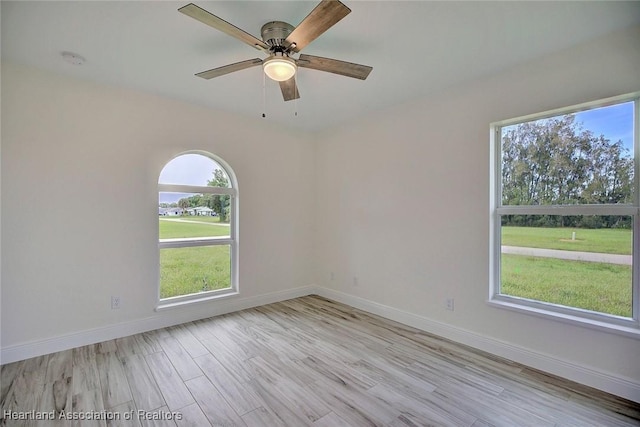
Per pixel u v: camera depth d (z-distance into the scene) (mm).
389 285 3457
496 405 1928
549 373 2287
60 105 2598
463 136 2795
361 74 2092
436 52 2248
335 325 3246
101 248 2809
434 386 2131
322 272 4379
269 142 3990
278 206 4094
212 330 3096
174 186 3312
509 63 2416
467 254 2781
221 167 3697
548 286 2428
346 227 3986
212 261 3613
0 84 2357
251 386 2123
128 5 1723
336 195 4133
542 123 2445
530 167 2516
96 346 2713
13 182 2416
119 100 2881
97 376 2229
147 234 3061
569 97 2199
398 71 2551
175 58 2330
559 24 1915
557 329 2266
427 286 3090
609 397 1998
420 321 3143
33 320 2504
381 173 3531
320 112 3600
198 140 3373
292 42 1788
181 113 3248
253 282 3863
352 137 3893
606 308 2158
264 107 3438
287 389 2090
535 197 2488
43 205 2537
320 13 1506
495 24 1911
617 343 2018
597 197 2197
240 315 3549
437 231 3000
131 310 2975
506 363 2445
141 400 1963
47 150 2549
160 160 3123
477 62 2400
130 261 2965
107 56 2297
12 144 2408
